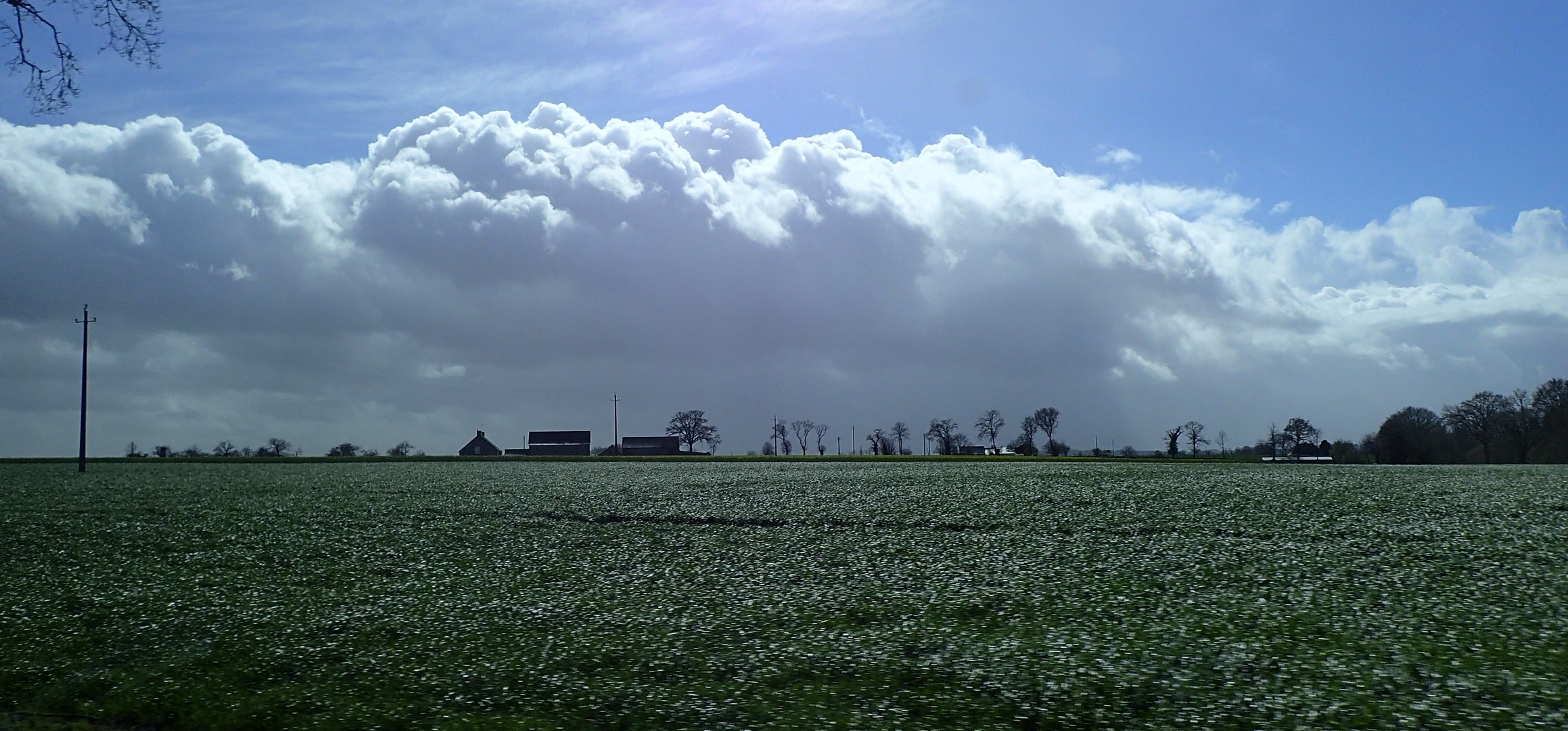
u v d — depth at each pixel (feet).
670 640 62.44
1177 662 54.13
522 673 56.03
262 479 223.92
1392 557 85.46
